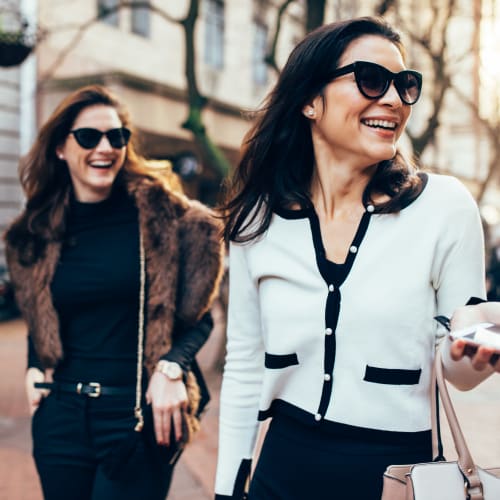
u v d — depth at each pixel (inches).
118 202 89.4
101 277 84.0
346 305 55.2
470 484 48.9
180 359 82.5
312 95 59.4
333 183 59.3
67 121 88.4
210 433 184.4
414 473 49.8
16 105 460.4
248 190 63.1
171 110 487.8
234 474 65.8
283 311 58.5
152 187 88.2
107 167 87.6
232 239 62.7
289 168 62.2
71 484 82.8
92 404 82.2
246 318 66.2
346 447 55.7
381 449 54.9
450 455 72.6
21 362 287.4
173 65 556.1
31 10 423.5
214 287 86.7
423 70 302.5
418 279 54.3
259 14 629.6
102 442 81.6
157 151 524.1
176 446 82.1
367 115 56.5
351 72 56.4
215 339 334.6
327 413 56.3
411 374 54.8
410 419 55.0
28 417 200.1
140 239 86.0
